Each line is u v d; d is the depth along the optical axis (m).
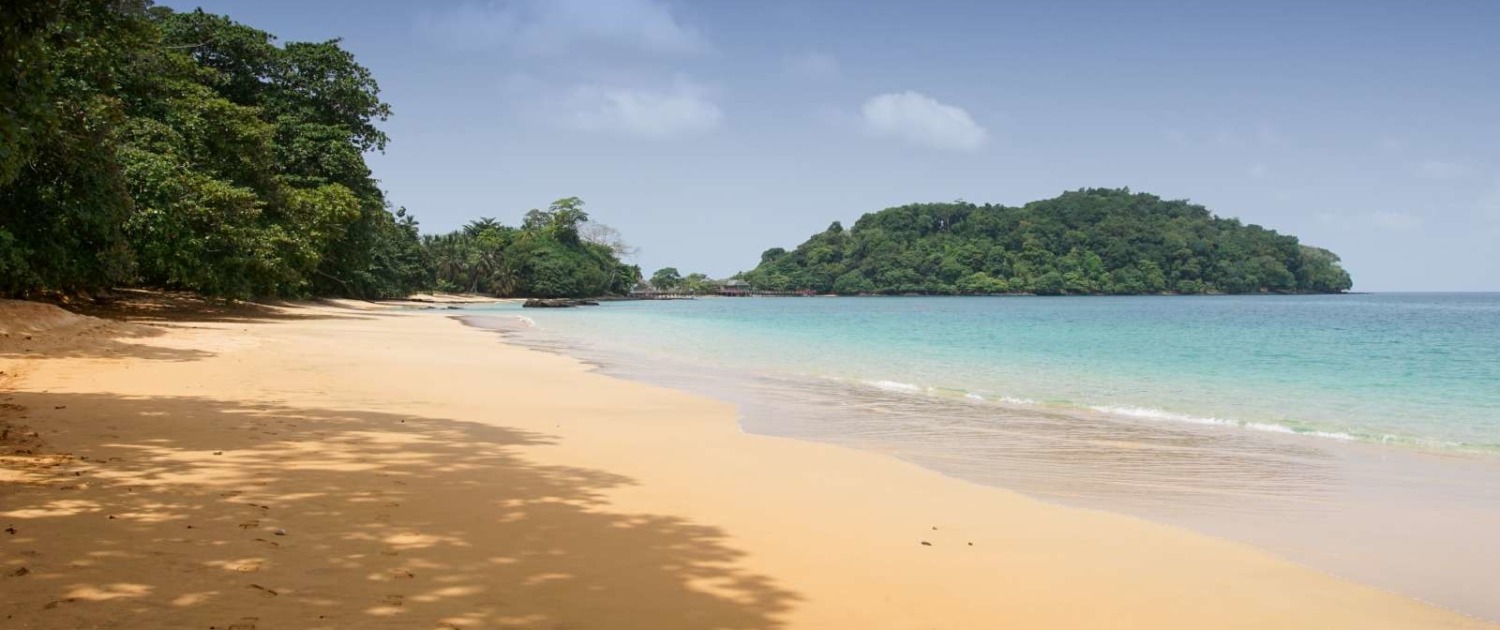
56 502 5.82
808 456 9.71
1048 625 4.72
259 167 35.38
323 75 45.28
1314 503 8.18
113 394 11.41
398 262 91.06
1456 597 5.53
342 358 19.25
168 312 34.78
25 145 12.20
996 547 6.24
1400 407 15.78
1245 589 5.53
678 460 9.07
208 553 4.93
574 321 54.59
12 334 17.27
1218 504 8.10
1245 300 177.00
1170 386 19.16
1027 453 10.70
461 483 7.30
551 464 8.42
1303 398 17.06
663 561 5.44
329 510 6.11
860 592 5.09
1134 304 136.62
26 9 7.86
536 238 142.62
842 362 25.11
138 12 12.28
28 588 4.19
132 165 27.78
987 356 28.03
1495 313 87.94
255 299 49.84
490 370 18.42
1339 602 5.35
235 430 9.14
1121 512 7.69
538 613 4.37
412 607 4.31
